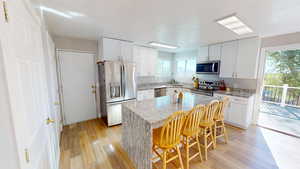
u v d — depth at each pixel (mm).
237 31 2562
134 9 1687
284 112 4047
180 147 2223
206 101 2422
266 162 1898
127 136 2037
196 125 1783
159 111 1838
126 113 2043
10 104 551
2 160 547
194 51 4734
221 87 3795
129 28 2420
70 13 1792
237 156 2031
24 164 628
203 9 1669
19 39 698
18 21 696
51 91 1751
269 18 1914
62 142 2418
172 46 4086
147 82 4863
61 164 1851
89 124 3238
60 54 3047
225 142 2430
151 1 1488
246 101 2865
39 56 1140
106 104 3047
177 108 1979
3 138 540
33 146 810
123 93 3211
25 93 741
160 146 1457
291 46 2631
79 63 3303
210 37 3000
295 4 1499
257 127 3072
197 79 4414
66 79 3162
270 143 2398
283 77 4125
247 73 3074
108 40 3049
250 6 1572
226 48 3416
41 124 1043
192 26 2289
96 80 3580
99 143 2385
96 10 1711
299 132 2818
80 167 1799
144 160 1606
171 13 1802
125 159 1968
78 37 3059
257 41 2883
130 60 3486
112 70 3000
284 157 2010
